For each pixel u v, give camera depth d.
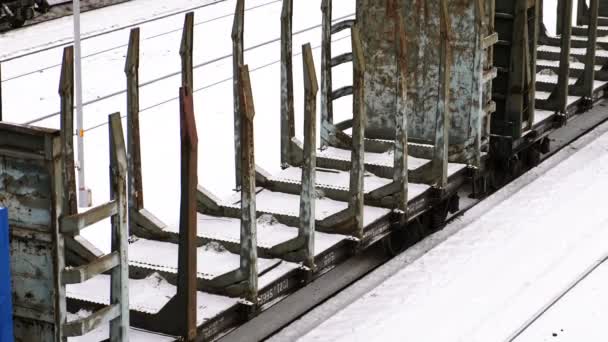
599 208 17.92
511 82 18.19
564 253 16.09
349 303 14.91
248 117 12.27
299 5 34.88
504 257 16.05
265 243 14.12
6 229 9.73
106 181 19.86
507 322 13.96
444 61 15.60
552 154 20.97
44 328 10.73
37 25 31.75
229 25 32.12
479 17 16.38
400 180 15.25
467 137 17.08
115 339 11.17
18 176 10.37
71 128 12.60
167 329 12.05
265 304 13.16
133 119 14.20
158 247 14.14
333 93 17.30
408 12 17.09
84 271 10.49
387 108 17.48
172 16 33.09
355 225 14.49
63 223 10.34
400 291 15.07
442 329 13.91
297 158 16.61
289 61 16.33
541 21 22.91
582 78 21.19
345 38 30.78
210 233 14.34
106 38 30.28
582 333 13.59
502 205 18.20
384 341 13.66
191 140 11.35
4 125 10.24
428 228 16.98
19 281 10.68
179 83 26.22
